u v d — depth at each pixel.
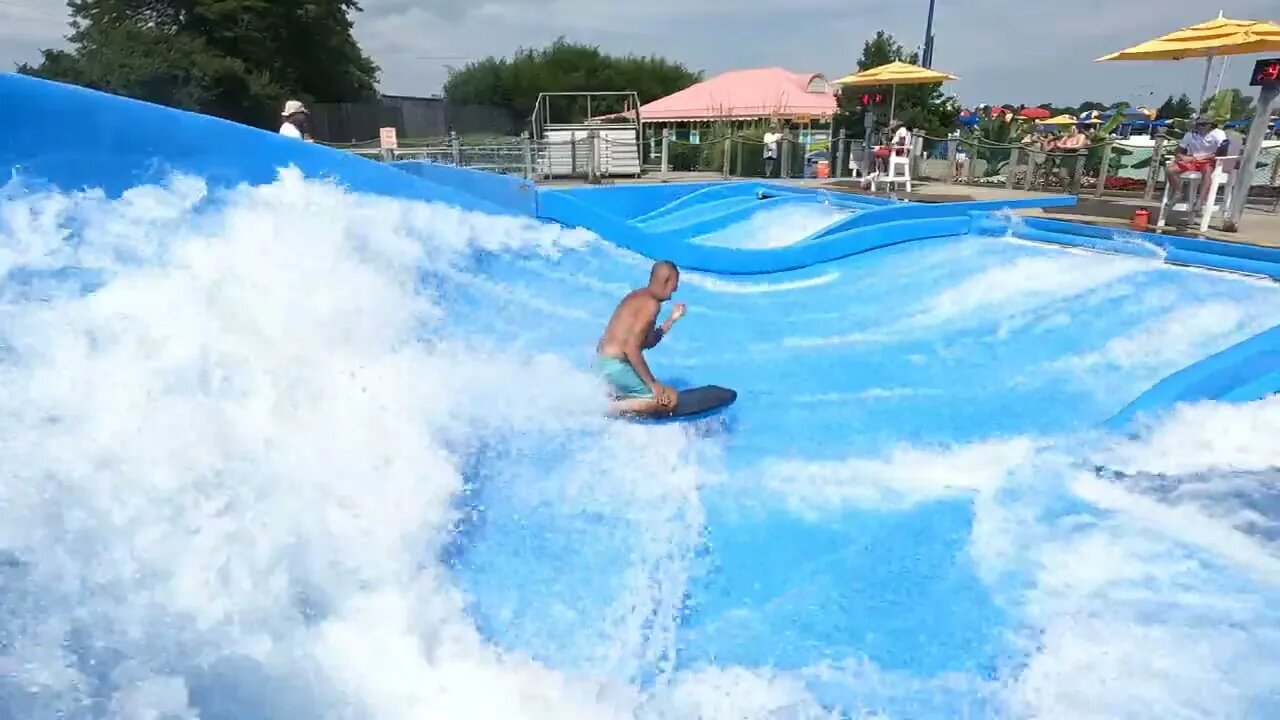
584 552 3.80
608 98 57.22
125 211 5.19
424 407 4.73
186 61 31.67
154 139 5.46
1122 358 6.17
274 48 37.06
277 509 3.68
